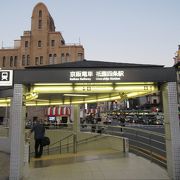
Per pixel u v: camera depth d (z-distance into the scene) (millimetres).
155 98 79250
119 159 10680
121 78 8023
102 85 8734
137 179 7625
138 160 10391
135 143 15562
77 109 19141
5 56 67875
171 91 7859
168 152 7949
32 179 7801
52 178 7867
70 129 22516
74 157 11688
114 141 14117
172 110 7773
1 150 16453
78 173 8414
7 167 11070
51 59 67188
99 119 34250
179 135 7652
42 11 68688
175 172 7504
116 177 7848
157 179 7617
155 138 19188
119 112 71250
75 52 67000
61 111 41781
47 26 68250
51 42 67750
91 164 9781
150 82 8125
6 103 18328
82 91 8734
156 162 9945
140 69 8016
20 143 7750
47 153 18969
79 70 8062
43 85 8602
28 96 11336
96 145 16234
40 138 12438
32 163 10289
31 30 68312
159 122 58438
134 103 91688
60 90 8688
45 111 52500
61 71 8047
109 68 8086
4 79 7930
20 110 7852
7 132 17047
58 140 20234
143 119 64500
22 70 7992
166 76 7926
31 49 67438
